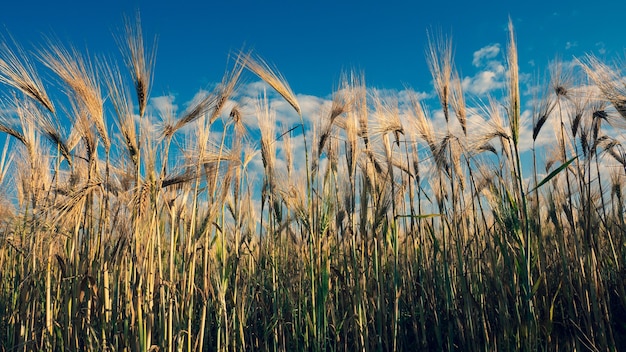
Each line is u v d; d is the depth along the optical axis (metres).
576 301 0.95
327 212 0.92
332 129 1.04
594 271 0.86
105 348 0.75
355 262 0.94
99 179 0.79
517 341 0.84
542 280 0.93
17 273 0.92
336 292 1.04
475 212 0.96
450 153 0.94
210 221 0.86
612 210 1.13
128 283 0.76
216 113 0.87
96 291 0.75
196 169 0.82
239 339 0.97
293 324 1.00
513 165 0.85
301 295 1.01
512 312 0.93
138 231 0.74
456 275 1.05
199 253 1.08
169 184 0.80
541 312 0.93
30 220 0.79
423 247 1.12
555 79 0.96
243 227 1.21
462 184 1.04
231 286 1.04
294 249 1.26
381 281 0.94
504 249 0.85
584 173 0.89
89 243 0.78
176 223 0.88
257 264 1.09
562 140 0.95
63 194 0.82
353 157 0.99
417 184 1.05
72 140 0.88
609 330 0.84
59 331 0.81
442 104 0.96
